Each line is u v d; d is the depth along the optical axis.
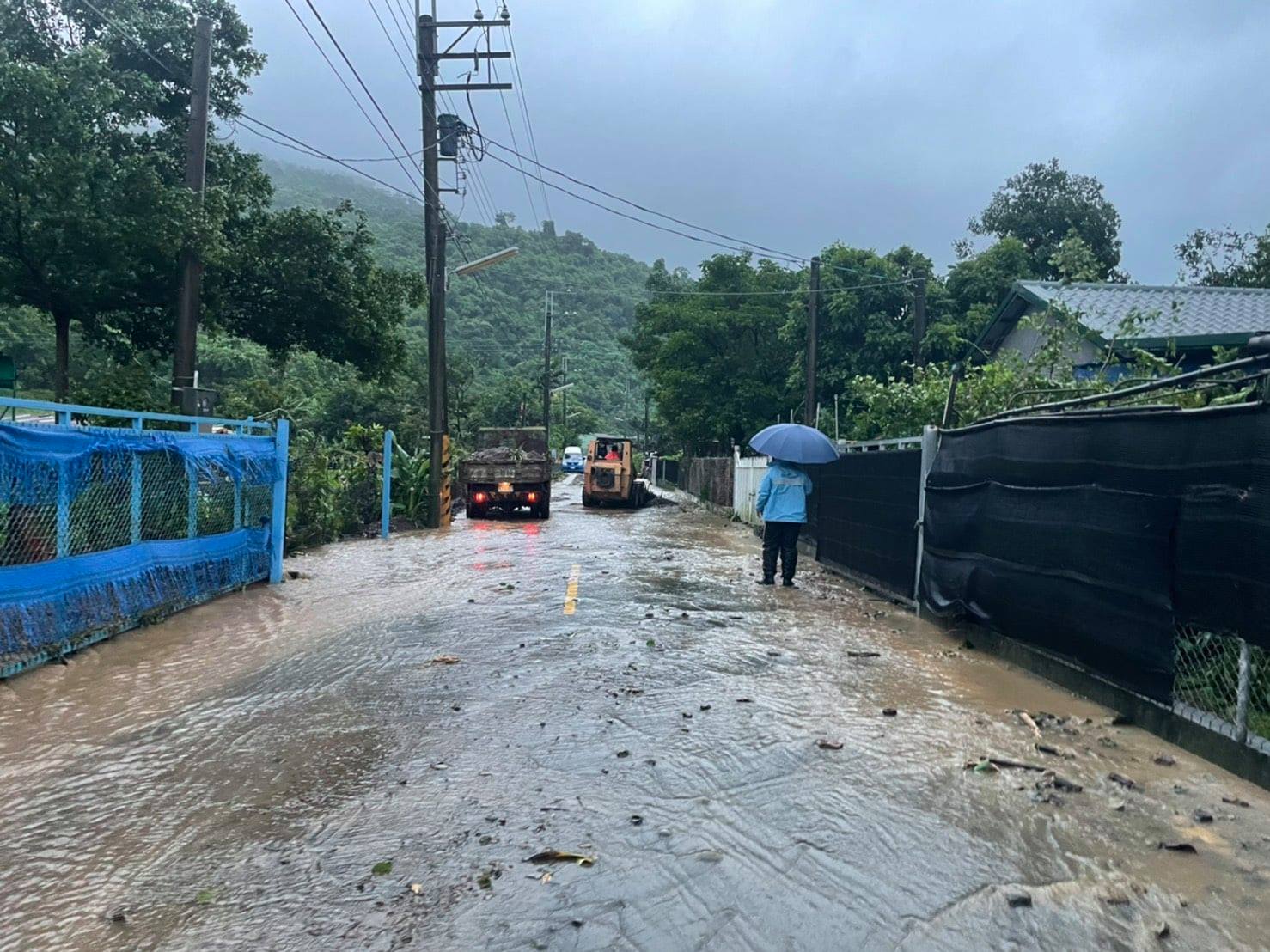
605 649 7.14
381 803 4.00
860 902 3.14
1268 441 4.00
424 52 20.19
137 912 3.06
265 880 3.28
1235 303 16.41
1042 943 2.89
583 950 2.84
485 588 10.43
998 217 32.97
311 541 15.38
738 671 6.45
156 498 8.15
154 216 12.73
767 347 35.69
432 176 20.50
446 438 20.52
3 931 2.93
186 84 16.20
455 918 3.02
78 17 14.63
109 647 7.12
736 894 3.19
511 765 4.48
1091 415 5.52
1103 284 18.05
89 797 4.07
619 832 3.70
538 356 90.75
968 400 11.02
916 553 8.92
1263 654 4.19
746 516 21.08
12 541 6.02
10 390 12.15
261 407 22.75
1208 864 3.43
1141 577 5.01
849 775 4.36
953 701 5.69
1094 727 5.12
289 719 5.26
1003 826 3.78
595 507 29.72
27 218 12.78
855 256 28.12
